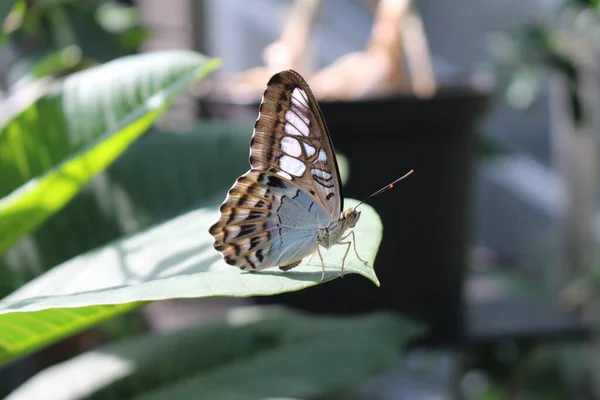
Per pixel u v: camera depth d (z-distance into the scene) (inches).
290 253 41.0
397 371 72.0
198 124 47.4
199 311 50.0
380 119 47.2
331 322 47.0
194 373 45.1
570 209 68.4
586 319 64.9
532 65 60.1
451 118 47.7
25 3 51.7
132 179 46.2
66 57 54.1
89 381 44.8
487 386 64.9
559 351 65.7
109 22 54.9
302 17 50.1
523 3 77.9
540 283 67.0
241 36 73.2
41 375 45.5
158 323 51.6
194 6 62.6
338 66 51.6
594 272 64.5
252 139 40.7
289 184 40.8
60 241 45.8
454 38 80.8
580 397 63.7
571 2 59.7
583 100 62.5
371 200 48.0
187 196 45.9
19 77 49.7
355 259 40.1
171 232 42.4
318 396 44.3
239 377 44.8
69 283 41.8
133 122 41.8
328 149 41.1
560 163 70.9
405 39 49.2
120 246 42.6
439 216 48.4
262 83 49.5
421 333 46.9
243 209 40.6
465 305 50.4
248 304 49.1
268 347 46.0
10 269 45.4
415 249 48.4
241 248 40.6
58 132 43.2
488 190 85.5
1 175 43.3
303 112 40.9
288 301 48.6
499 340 60.0
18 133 43.2
